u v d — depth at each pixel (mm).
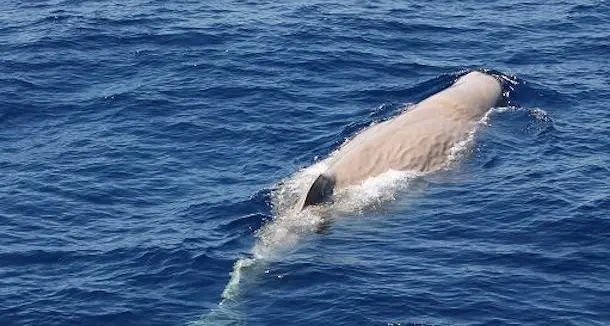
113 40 44281
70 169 33531
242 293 26422
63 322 25672
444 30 44781
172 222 30156
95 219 30531
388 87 38875
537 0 48844
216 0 49281
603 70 40000
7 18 47594
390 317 25234
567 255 27578
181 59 42125
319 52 42250
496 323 24906
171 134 35812
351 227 29422
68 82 40406
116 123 36844
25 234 29734
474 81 37250
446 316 25234
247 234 29266
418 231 29141
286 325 25109
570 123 35250
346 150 32938
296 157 33781
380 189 31219
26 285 27281
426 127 33875
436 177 31891
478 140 33750
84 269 27969
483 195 30797
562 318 25000
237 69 40906
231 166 33469
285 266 27500
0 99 38750
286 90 38844
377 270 27203
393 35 44219
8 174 33312
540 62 40875
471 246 28234
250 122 36406
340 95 38375
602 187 30844
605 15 46250
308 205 30203
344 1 48781
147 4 48844
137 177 32938
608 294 25875
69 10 48312
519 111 36000
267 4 48500
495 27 45094
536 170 32062
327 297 26078
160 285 27062
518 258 27547
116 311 26016
